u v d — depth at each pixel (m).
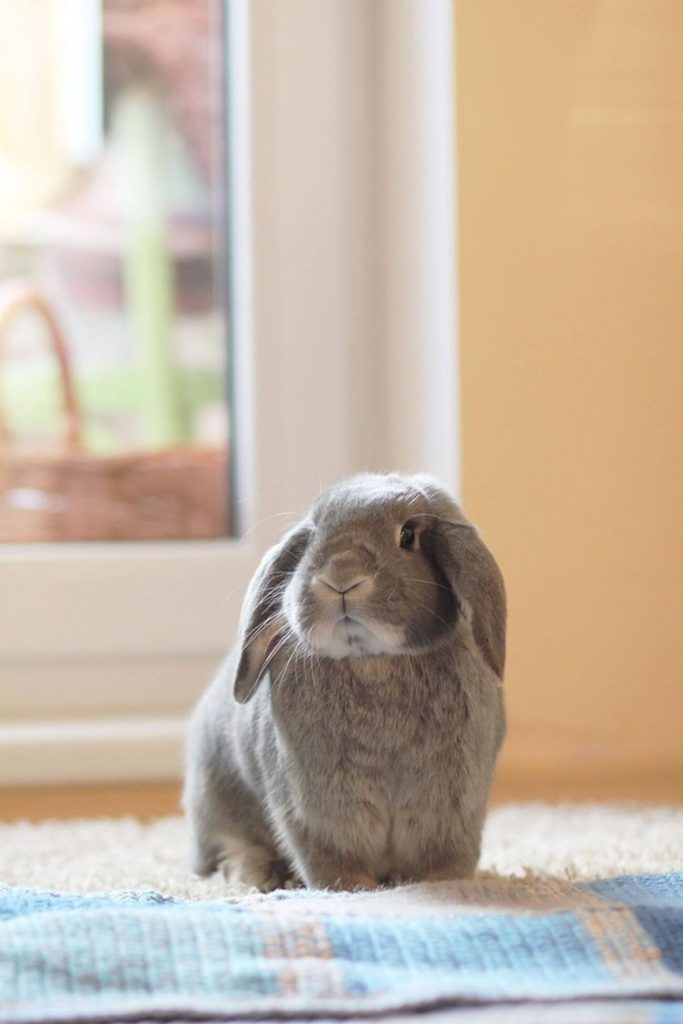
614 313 1.88
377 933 1.18
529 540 1.87
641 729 1.90
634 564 1.89
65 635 2.02
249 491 2.05
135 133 2.12
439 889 1.30
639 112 1.87
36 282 2.14
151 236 2.14
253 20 2.02
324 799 1.39
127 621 2.03
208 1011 1.09
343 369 2.06
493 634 1.34
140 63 2.12
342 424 2.06
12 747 1.90
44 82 2.11
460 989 1.11
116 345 2.15
